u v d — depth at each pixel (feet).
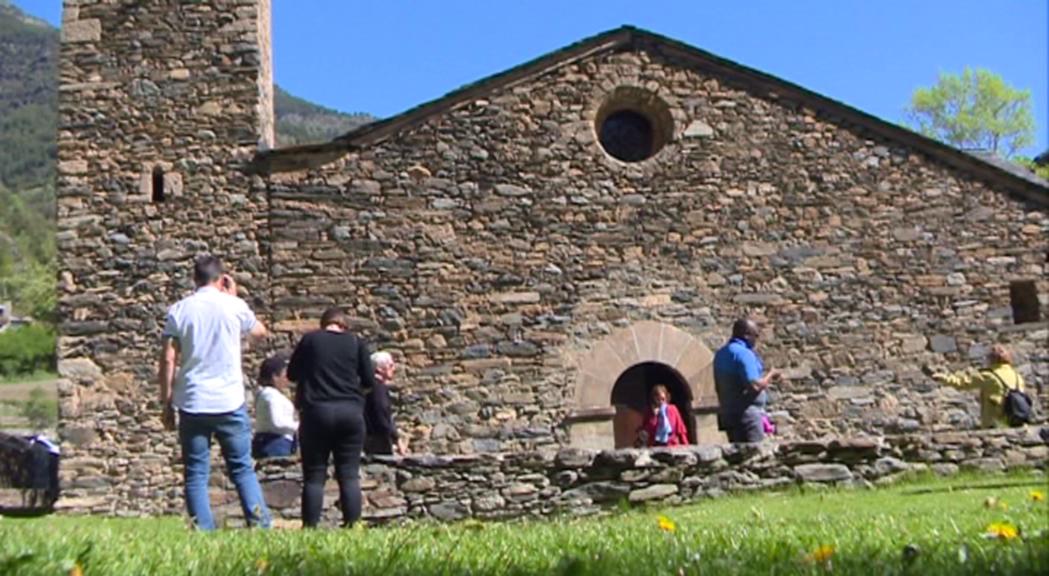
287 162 41.39
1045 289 43.27
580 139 42.55
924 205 43.47
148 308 40.40
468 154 41.98
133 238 40.88
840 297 42.63
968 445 30.71
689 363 41.50
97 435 39.50
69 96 41.78
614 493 28.81
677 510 27.25
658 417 36.99
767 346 42.06
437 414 40.24
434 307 40.93
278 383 31.58
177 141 41.63
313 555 14.24
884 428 41.81
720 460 29.30
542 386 40.83
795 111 43.73
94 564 12.48
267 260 40.81
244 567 13.00
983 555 12.97
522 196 41.96
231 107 41.93
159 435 39.58
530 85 42.68
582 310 41.52
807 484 29.55
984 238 43.45
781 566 12.88
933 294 42.98
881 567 12.57
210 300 23.39
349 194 41.34
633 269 42.01
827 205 43.21
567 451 29.19
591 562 13.33
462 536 17.85
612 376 41.16
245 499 22.95
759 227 42.80
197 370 22.85
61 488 38.99
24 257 295.28
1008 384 33.76
